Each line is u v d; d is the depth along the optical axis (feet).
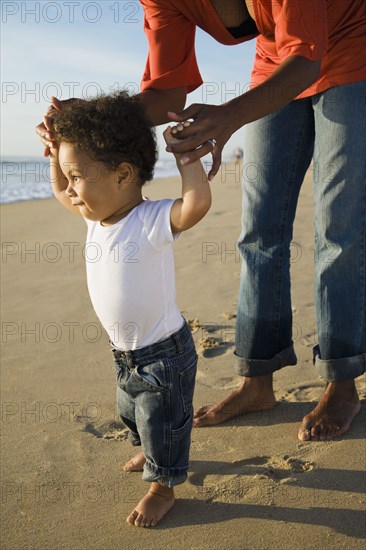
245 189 9.24
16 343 13.07
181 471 7.15
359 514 6.98
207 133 6.46
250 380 9.34
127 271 6.84
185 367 7.11
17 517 7.30
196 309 14.38
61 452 8.68
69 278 18.78
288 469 7.89
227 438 8.77
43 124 7.03
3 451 8.71
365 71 8.09
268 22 8.23
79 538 6.90
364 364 8.94
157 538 6.84
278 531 6.80
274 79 7.05
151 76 9.02
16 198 65.21
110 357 12.03
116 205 6.79
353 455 8.08
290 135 8.85
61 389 10.66
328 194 8.50
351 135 8.21
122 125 6.50
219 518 7.09
